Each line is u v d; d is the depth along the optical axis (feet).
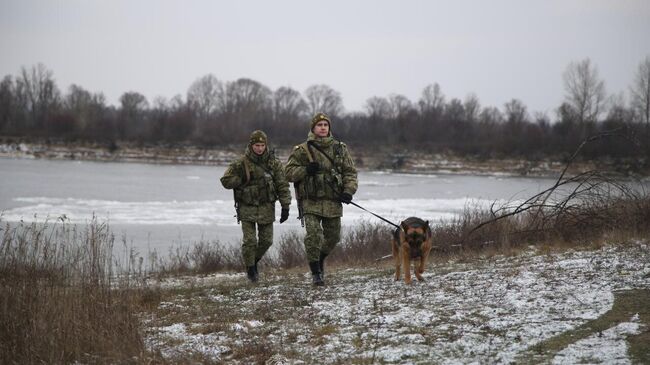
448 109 328.49
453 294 21.33
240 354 16.56
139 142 218.59
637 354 14.07
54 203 86.28
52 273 21.30
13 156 200.85
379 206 89.71
